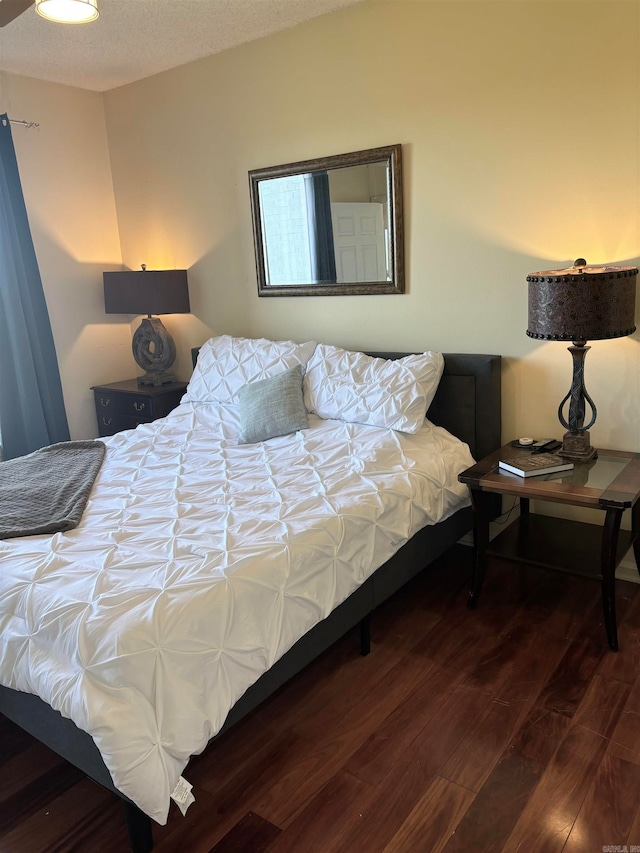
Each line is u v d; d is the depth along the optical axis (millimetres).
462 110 2811
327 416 2980
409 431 2691
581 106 2523
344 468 2490
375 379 2902
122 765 1410
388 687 2172
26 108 3797
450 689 2143
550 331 2395
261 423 2934
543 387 2846
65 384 4176
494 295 2900
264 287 3686
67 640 1559
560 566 2365
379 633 2496
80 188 4129
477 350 3008
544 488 2281
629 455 2598
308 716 2057
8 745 2025
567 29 2494
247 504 2227
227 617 1656
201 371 3520
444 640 2424
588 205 2586
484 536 2543
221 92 3604
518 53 2623
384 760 1852
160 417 3947
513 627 2480
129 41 3277
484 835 1587
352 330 3418
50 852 1622
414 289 3137
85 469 2684
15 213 3717
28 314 3783
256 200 3584
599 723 1943
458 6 2727
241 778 1815
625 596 2625
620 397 2650
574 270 2477
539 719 1975
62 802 1785
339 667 2297
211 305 4027
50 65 3584
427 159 2953
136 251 4316
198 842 1615
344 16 3043
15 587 1748
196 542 1924
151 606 1587
